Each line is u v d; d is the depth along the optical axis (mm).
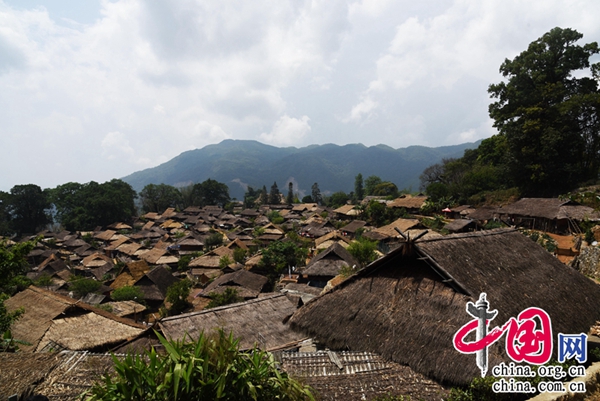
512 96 43875
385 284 9305
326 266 31594
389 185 108812
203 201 131125
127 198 107938
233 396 4660
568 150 39125
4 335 14203
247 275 32375
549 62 43094
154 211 124312
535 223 34438
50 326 16328
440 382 7188
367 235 47562
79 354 9758
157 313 31031
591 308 10578
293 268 38438
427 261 8711
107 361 9477
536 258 11852
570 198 33875
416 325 8039
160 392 4520
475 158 70375
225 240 64875
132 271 39188
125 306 27812
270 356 5348
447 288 8375
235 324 15211
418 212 59312
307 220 81875
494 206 44969
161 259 50250
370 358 8219
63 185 111062
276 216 94500
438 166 81750
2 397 7805
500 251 10977
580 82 43094
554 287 10562
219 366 4758
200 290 35688
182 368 4496
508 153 43312
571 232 30422
